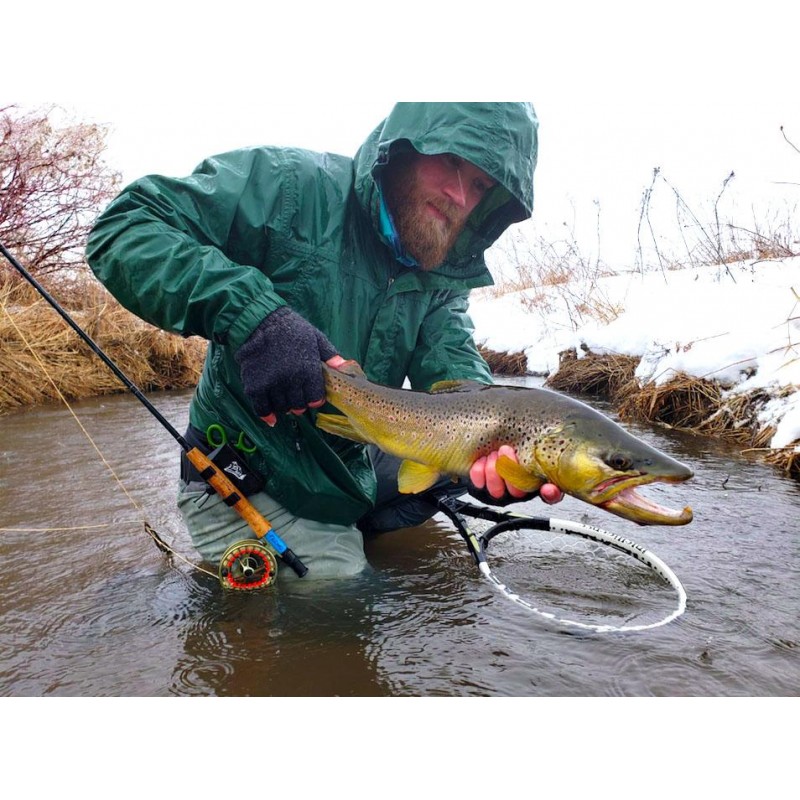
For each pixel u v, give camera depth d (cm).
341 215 117
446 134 110
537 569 121
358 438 110
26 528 140
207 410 118
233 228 112
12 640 96
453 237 122
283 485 116
